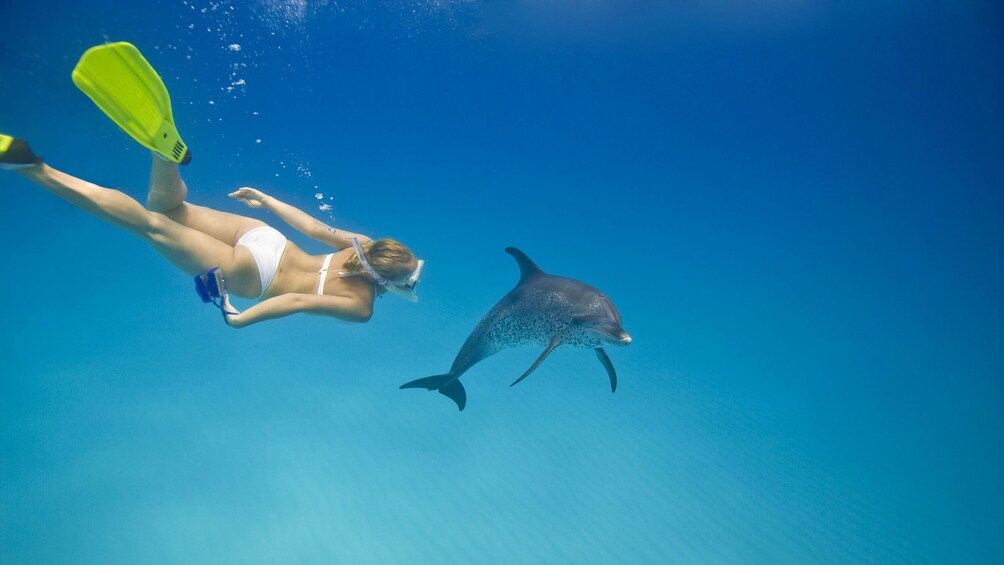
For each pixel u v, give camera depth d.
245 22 15.13
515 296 4.73
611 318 4.10
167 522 4.93
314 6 17.48
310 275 4.13
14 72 10.91
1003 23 19.83
